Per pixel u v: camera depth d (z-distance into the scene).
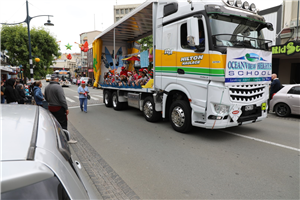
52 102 5.37
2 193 0.98
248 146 5.05
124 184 3.46
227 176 3.63
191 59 5.54
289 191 3.14
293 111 8.02
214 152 4.71
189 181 3.50
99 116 9.10
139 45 11.83
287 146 5.02
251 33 5.71
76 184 1.35
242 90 5.25
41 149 1.28
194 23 4.98
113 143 5.51
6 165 1.04
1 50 26.48
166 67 6.41
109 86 10.73
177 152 4.77
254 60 5.33
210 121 5.17
